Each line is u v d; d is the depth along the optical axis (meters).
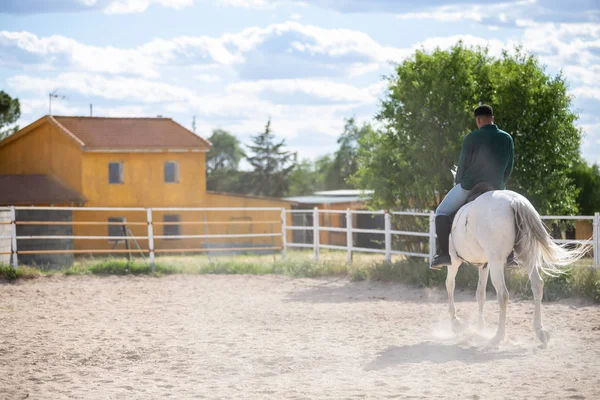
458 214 9.30
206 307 13.65
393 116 20.31
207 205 41.50
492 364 7.95
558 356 8.31
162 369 8.41
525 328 10.43
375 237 41.00
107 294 15.69
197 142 40.91
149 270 19.61
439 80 19.36
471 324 10.98
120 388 7.48
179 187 40.81
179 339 10.27
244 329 11.09
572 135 19.73
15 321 12.10
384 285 16.17
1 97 49.81
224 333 10.74
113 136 39.91
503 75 19.48
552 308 12.32
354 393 6.89
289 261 19.98
